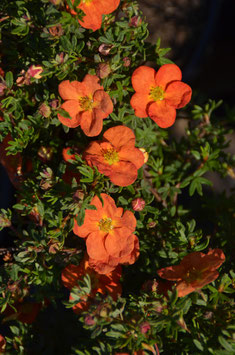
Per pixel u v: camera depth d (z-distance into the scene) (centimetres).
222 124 334
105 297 210
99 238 218
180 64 505
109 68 212
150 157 291
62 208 206
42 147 253
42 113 213
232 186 508
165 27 480
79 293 211
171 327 208
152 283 219
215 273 198
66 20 208
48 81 245
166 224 266
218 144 339
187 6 499
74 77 222
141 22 227
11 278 230
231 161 326
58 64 214
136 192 245
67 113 211
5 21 246
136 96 223
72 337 304
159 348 216
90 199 206
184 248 241
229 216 321
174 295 197
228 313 219
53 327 309
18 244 238
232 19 572
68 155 239
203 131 314
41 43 236
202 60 528
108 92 224
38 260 235
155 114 223
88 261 227
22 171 269
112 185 221
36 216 239
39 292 243
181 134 500
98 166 202
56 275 244
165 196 286
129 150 214
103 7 215
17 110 233
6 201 361
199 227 417
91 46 229
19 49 259
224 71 547
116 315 201
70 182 235
